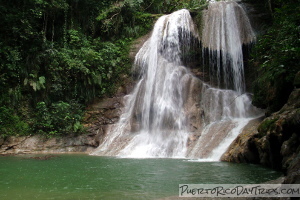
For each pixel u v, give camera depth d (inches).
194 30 774.5
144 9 998.4
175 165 368.2
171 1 1009.5
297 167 181.6
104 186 247.3
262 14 734.5
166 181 265.4
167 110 613.9
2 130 624.7
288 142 269.7
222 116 589.6
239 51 702.5
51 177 294.2
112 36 916.6
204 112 599.2
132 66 807.7
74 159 462.3
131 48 850.1
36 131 654.5
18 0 721.6
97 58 762.8
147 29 904.3
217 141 470.3
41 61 738.8
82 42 823.7
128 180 272.8
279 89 397.4
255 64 635.5
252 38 690.2
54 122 661.3
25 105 697.6
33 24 771.4
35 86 685.3
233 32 730.2
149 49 801.6
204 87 653.9
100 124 696.4
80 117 693.3
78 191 228.1
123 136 627.8
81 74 757.9
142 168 349.7
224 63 722.2
